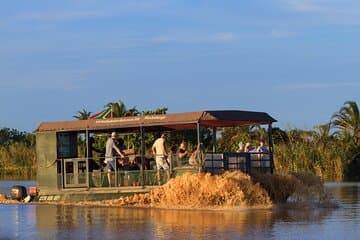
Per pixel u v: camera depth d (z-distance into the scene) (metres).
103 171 26.83
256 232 17.75
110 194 26.48
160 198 25.23
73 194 27.22
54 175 27.78
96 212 23.17
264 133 53.56
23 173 68.75
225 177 24.28
